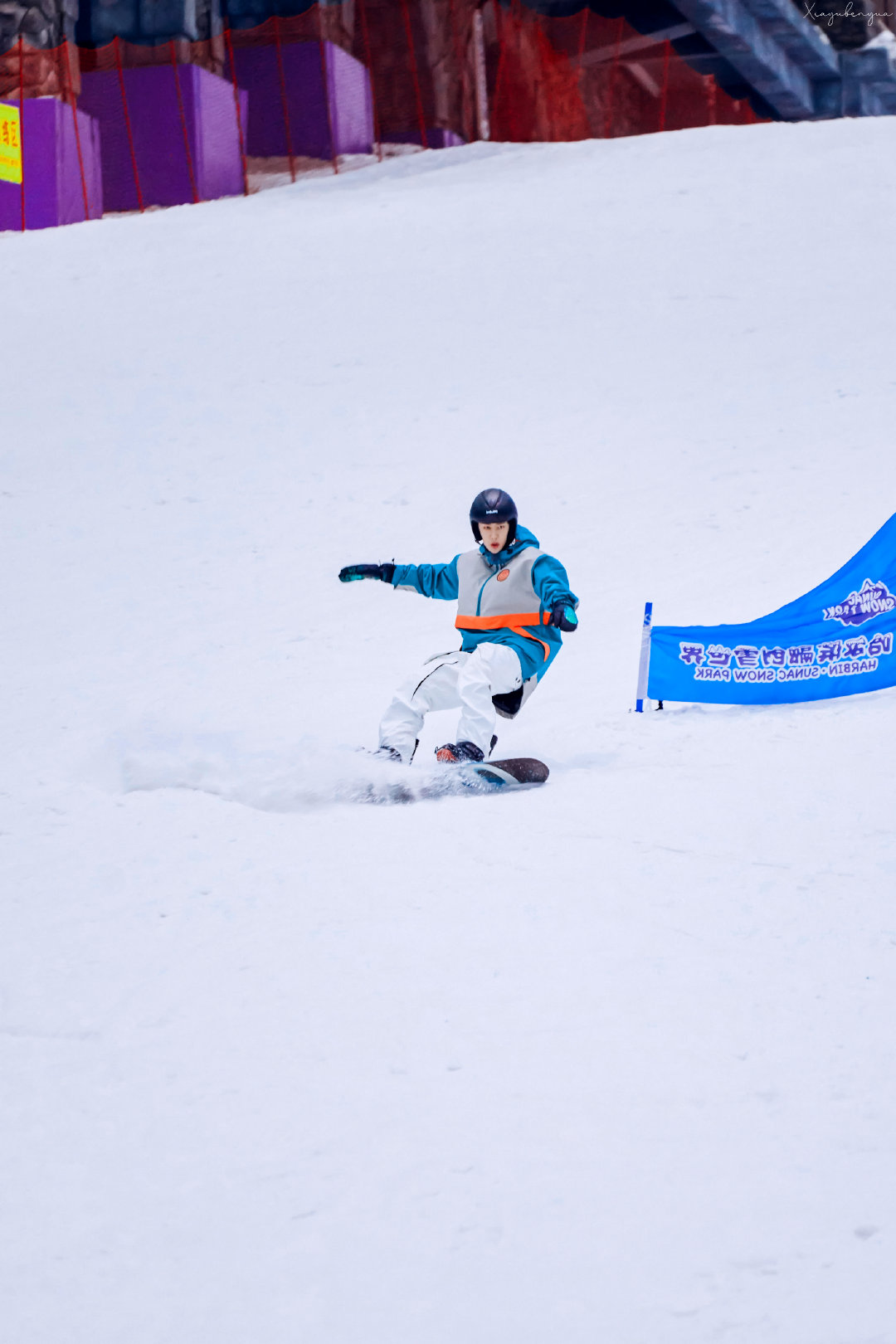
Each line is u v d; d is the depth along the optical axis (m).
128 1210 9.29
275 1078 10.84
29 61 101.25
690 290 60.28
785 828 16.31
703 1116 9.91
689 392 48.41
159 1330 8.09
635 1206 8.91
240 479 44.19
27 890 15.63
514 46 145.38
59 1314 8.28
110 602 34.59
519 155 99.44
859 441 41.66
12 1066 11.38
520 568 21.59
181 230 83.50
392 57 127.50
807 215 69.62
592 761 21.11
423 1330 7.92
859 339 51.78
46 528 40.94
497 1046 11.11
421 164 106.44
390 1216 8.98
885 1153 9.29
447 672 21.31
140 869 16.11
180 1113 10.41
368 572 22.78
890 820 16.33
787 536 34.56
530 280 63.94
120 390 54.38
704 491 39.16
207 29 116.06
